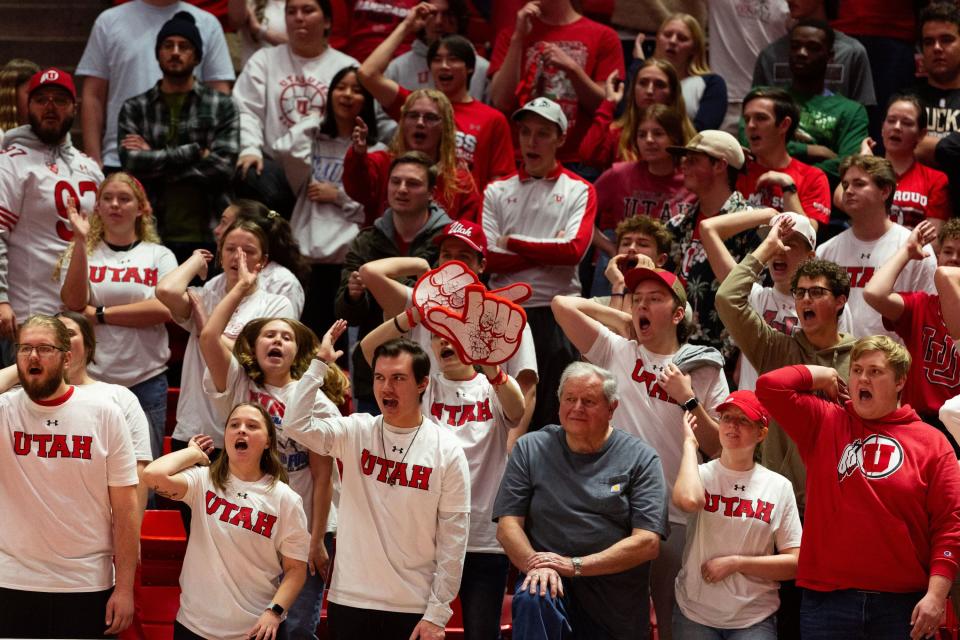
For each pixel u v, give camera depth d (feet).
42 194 87.35
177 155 94.89
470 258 77.15
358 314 82.38
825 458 63.57
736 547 65.67
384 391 64.80
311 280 97.71
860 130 100.89
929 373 74.38
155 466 64.08
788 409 64.08
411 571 64.64
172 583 77.05
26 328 63.87
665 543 68.59
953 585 68.13
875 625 61.93
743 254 79.20
